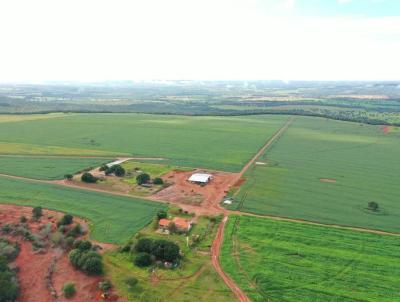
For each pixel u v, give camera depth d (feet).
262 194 372.17
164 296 202.69
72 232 270.26
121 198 349.20
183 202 342.85
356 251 255.91
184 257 242.58
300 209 334.85
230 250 252.21
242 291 208.03
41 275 223.92
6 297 204.85
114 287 209.15
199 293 205.77
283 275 223.71
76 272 222.48
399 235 286.05
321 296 204.33
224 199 353.51
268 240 268.62
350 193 383.86
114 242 260.21
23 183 388.16
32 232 267.80
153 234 274.36
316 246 261.85
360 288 212.43
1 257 229.45
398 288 213.25
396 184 417.69
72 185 385.70
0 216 299.17
